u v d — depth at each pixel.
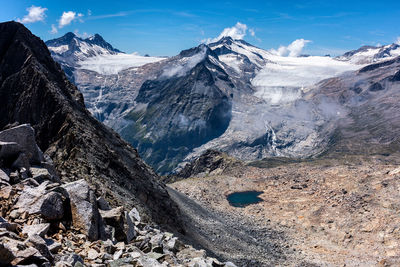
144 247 27.17
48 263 17.83
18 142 30.25
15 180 26.80
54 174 32.28
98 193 58.44
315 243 135.12
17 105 91.88
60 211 24.47
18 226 21.14
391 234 125.50
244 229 147.75
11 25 113.38
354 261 113.69
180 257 28.30
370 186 174.62
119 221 27.81
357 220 143.00
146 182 97.00
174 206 101.94
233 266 27.05
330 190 195.62
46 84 91.56
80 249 22.06
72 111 90.94
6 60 104.50
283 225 161.12
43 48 118.00
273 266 96.19
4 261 16.30
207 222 129.00
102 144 86.88
